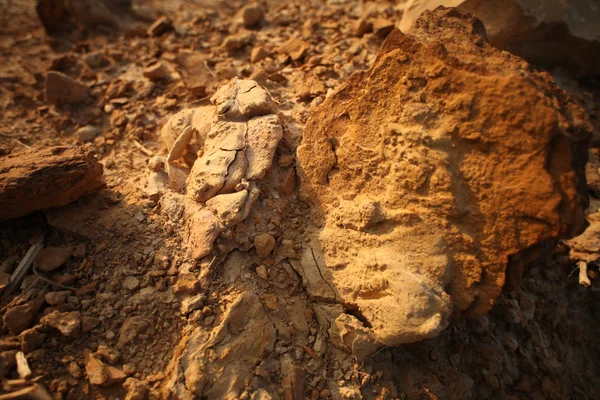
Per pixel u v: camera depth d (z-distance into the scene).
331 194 0.25
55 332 0.22
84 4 0.46
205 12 0.48
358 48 0.39
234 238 0.24
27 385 0.20
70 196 0.25
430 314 0.20
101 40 0.45
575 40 0.36
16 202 0.23
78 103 0.37
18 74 0.40
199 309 0.22
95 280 0.24
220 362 0.21
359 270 0.23
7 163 0.24
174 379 0.20
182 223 0.25
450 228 0.21
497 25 0.35
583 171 0.20
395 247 0.22
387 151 0.22
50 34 0.46
